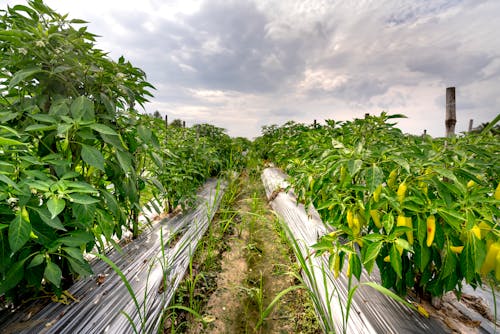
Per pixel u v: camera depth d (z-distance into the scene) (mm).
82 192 1157
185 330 1708
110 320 1465
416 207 1149
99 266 2008
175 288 1912
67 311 1475
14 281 1132
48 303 1514
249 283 2295
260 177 7309
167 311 1764
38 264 1184
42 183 1069
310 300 1953
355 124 2303
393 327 1385
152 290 1802
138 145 1890
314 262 2230
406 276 1362
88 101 1365
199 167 4262
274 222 3641
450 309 1532
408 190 1250
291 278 2316
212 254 2697
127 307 1587
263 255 2787
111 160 1719
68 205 1352
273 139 7422
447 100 1402
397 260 1072
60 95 1428
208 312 1899
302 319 1815
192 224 3090
